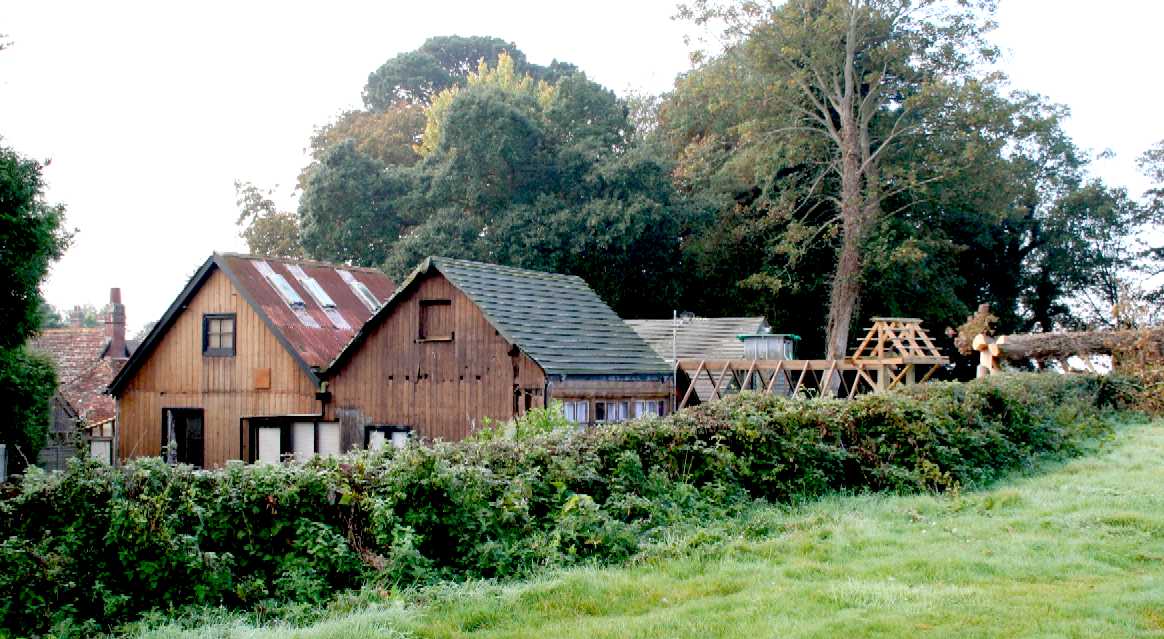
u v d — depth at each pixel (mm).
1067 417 18547
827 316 44562
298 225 50875
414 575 8859
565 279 27297
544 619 7871
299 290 27969
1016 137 41750
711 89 44625
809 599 8078
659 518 10945
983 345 26469
